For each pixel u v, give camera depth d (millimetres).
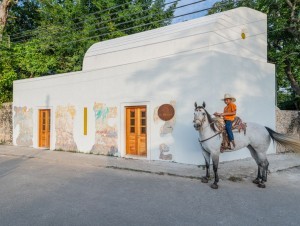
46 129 16062
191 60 10359
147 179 8359
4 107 18609
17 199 6484
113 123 12828
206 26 11195
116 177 8656
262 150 7805
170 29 13414
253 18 12828
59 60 24094
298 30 19297
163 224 5039
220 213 5594
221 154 10531
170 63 10953
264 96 12742
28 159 12430
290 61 22250
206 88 9938
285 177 8695
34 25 30109
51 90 15602
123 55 14453
